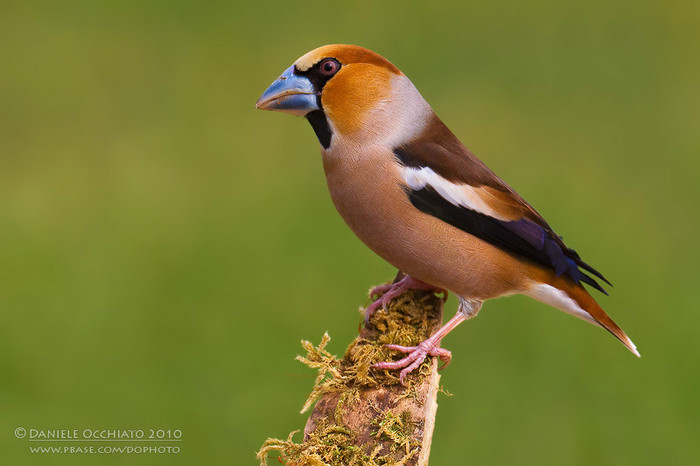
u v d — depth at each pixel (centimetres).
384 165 642
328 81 644
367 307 675
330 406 540
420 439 516
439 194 638
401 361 586
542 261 656
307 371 962
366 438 516
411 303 671
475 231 643
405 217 643
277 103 654
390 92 653
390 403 543
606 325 677
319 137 664
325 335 568
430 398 555
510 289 669
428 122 676
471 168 662
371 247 678
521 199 677
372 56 652
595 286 671
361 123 645
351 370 565
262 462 504
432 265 651
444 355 611
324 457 499
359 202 652
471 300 668
